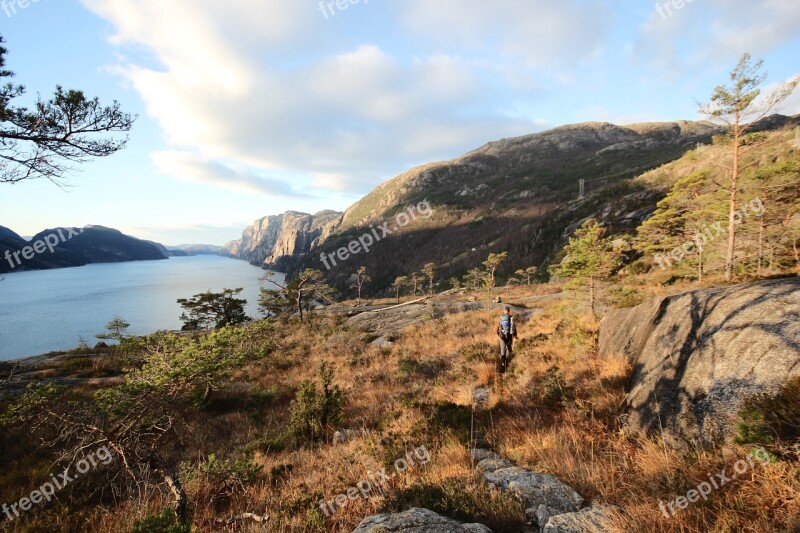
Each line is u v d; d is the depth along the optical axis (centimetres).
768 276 897
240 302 3444
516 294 4212
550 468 412
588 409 547
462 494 355
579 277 1324
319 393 884
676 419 400
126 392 583
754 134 1525
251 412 1057
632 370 588
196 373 662
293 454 714
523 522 312
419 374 1216
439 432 613
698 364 425
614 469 374
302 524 411
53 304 11169
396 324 2686
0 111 557
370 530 301
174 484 491
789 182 1531
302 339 2427
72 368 1784
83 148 646
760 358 355
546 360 895
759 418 292
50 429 794
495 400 710
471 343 1494
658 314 588
